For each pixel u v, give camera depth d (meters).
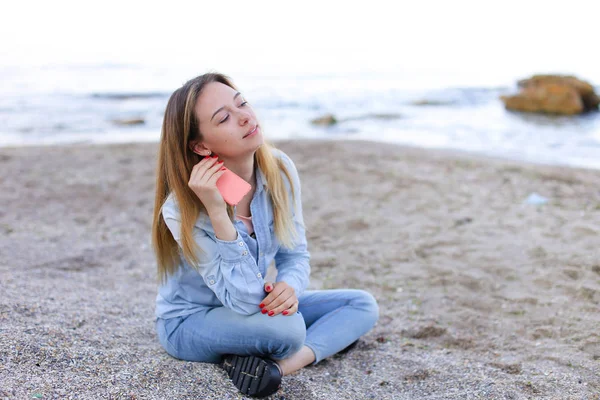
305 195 6.14
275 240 2.36
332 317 2.54
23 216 5.41
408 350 2.78
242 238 2.20
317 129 13.39
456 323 3.10
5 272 3.61
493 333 2.95
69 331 2.52
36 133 12.64
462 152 9.08
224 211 2.09
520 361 2.57
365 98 20.34
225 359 2.30
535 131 12.41
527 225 4.80
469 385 2.31
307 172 7.17
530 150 9.91
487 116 15.34
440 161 7.71
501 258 4.04
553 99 15.97
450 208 5.47
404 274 3.91
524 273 3.74
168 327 2.39
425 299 3.48
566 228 4.66
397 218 5.24
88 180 6.84
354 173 7.02
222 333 2.23
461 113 16.03
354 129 13.27
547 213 5.18
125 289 3.61
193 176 2.05
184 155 2.14
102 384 2.04
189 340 2.32
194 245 2.14
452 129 12.94
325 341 2.46
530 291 3.45
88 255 4.36
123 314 3.04
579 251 4.04
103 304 3.16
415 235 4.72
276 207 2.33
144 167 7.62
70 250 4.46
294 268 2.39
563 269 3.71
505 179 6.61
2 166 7.59
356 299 2.60
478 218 5.11
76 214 5.55
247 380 2.12
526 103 16.38
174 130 2.13
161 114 16.27
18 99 19.22
